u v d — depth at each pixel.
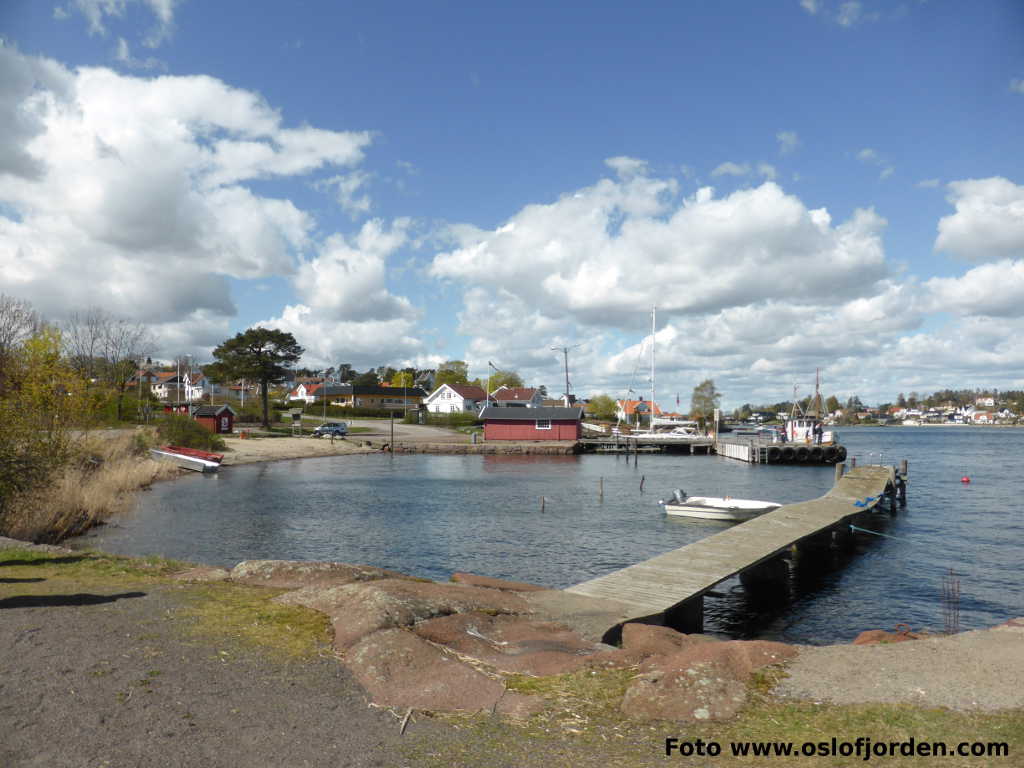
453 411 109.56
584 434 94.00
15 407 19.92
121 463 38.38
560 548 23.33
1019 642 6.74
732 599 17.75
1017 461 67.38
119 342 58.28
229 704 5.36
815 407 79.31
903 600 17.56
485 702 5.64
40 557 11.53
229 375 86.06
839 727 5.02
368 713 5.35
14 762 4.24
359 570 10.54
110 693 5.43
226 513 29.73
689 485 44.78
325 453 64.31
